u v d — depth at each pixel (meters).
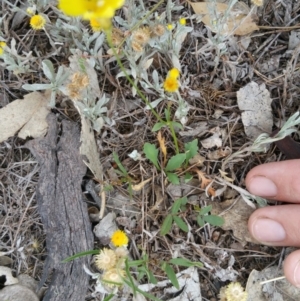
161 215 0.14
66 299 0.13
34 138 0.14
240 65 0.16
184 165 0.15
